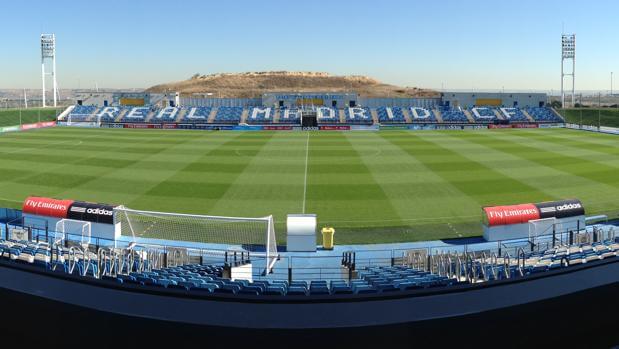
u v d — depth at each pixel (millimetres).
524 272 14891
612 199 36406
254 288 11992
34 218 28094
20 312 8023
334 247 26562
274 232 26609
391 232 29219
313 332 7055
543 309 7609
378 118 110000
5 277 8508
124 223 28203
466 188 40375
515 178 44219
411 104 118625
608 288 8016
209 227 30016
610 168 48688
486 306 7469
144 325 7324
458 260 17328
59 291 8023
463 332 7340
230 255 24766
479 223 30797
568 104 144875
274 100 117812
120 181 43250
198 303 7750
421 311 7406
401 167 50500
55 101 124750
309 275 22125
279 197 37812
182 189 40250
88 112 113625
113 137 81062
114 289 8148
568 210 27922
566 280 8203
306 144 72000
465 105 118125
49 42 123562
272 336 7066
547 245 24266
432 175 45906
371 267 21484
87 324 7633
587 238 26047
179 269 18094
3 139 75938
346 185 41844
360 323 7137
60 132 89500
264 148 67062
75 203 27703
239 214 33188
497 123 106312
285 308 7562
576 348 7867
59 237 26234
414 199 36906
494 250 24156
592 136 81000
